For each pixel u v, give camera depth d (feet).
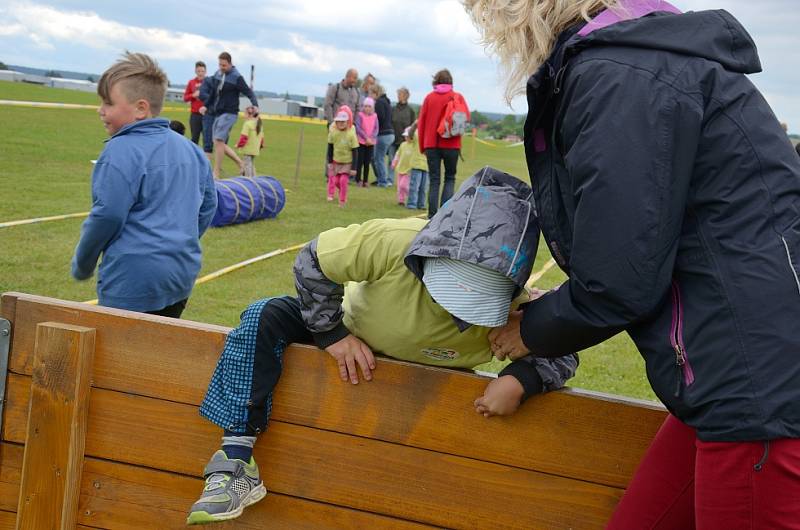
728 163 5.81
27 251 24.04
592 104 5.87
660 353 6.00
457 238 7.06
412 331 7.93
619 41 5.99
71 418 8.61
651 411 7.68
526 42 6.57
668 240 5.79
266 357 8.20
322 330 8.02
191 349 8.52
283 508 8.57
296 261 7.88
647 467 7.11
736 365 5.61
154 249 11.73
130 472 8.81
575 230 5.99
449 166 38.22
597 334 6.23
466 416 8.05
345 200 41.45
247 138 45.98
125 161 11.64
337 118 40.63
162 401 8.64
